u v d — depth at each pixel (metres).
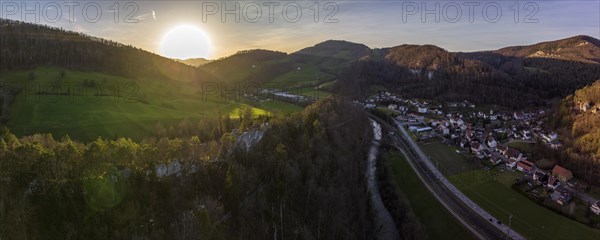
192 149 80.00
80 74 193.88
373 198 120.06
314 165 99.12
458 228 102.88
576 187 127.38
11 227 49.81
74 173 60.72
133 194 62.31
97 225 55.69
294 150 105.69
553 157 155.62
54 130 117.62
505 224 104.25
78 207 56.19
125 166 66.81
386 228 102.81
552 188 125.06
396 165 146.12
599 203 111.44
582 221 104.25
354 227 88.50
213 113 176.75
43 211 54.16
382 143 175.62
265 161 90.00
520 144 181.00
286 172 87.69
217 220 67.25
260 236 72.81
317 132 122.50
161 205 64.62
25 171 56.84
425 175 138.62
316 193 87.19
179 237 58.78
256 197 79.81
